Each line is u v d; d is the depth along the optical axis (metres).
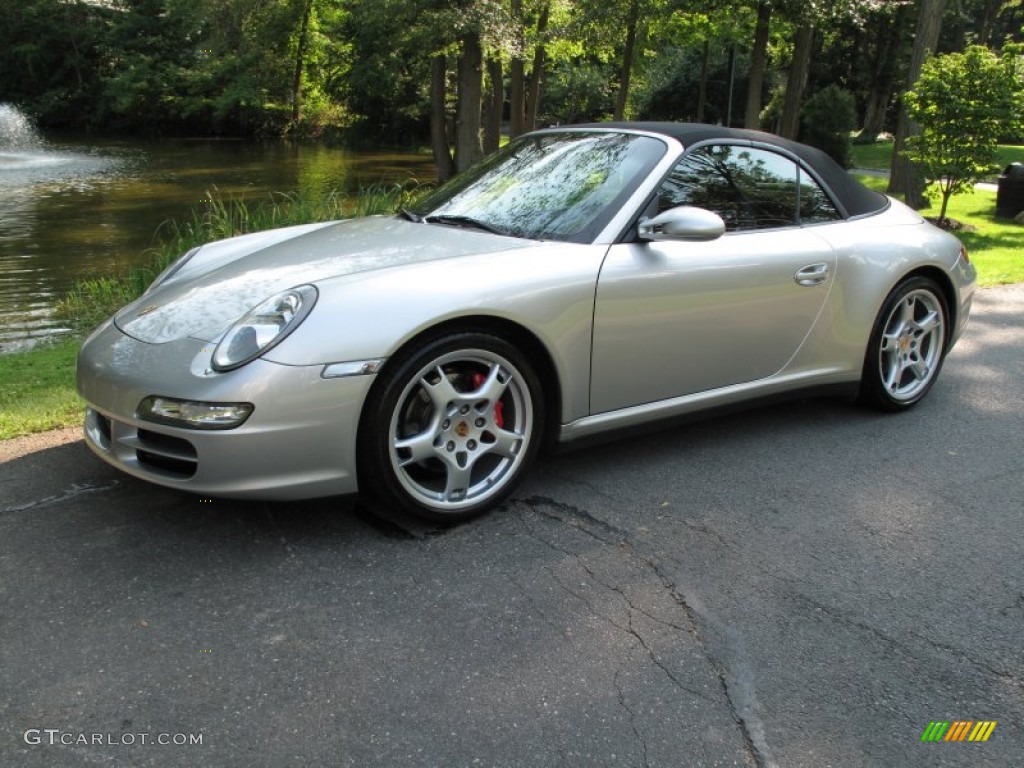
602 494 3.04
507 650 2.12
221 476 2.36
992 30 41.72
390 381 2.50
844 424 3.86
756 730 1.87
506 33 19.16
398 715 1.87
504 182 3.46
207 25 39.22
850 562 2.62
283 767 1.71
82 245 11.75
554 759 1.76
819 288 3.50
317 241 3.19
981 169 10.38
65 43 42.12
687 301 3.08
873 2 13.73
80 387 2.65
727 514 2.92
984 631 2.28
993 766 1.79
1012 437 3.73
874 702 1.98
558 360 2.82
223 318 2.58
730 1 14.20
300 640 2.12
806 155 3.72
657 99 36.59
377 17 20.44
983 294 6.92
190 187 19.95
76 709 1.85
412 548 2.60
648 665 2.08
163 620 2.19
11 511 2.75
